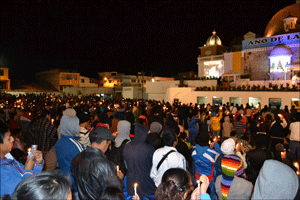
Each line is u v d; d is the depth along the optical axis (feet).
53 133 19.25
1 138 7.49
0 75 170.60
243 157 16.25
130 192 12.53
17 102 58.03
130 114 39.09
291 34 90.43
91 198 8.60
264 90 74.23
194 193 7.41
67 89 168.14
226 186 10.71
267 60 97.71
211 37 129.80
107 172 8.81
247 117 44.09
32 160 8.54
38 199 4.30
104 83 213.87
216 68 117.39
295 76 81.66
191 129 36.52
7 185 6.62
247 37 118.32
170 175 6.93
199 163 15.35
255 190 7.93
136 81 188.65
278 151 19.11
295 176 7.39
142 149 12.44
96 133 10.18
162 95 113.29
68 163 11.02
